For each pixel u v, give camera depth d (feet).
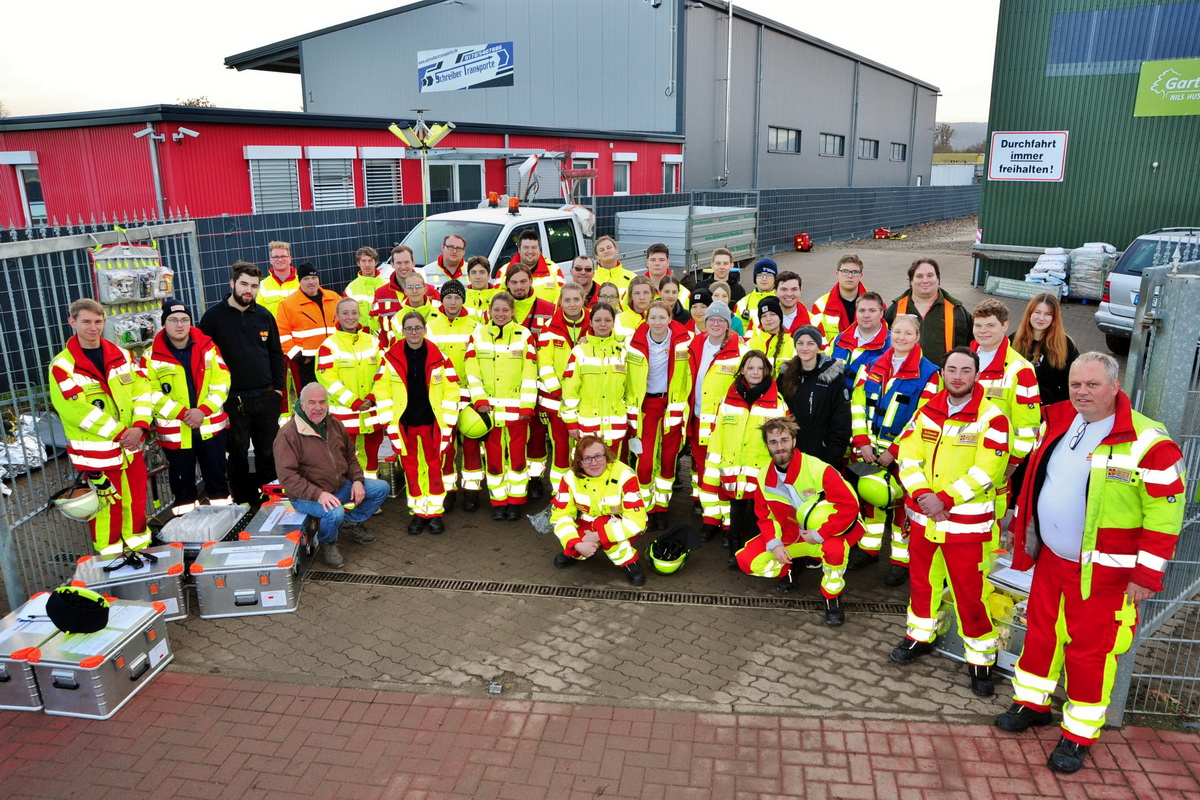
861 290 21.65
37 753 12.80
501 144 60.29
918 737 13.06
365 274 26.76
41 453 17.21
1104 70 50.72
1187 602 14.62
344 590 17.94
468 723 13.42
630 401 20.31
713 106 84.23
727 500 20.21
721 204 72.59
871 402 17.75
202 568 16.44
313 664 15.15
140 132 40.42
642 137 73.61
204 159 42.22
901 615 16.98
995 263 57.67
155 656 14.80
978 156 266.57
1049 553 12.51
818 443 17.19
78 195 43.80
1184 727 13.26
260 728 13.35
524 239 26.11
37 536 17.38
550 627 16.39
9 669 13.61
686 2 75.92
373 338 21.56
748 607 17.25
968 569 13.73
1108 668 12.02
